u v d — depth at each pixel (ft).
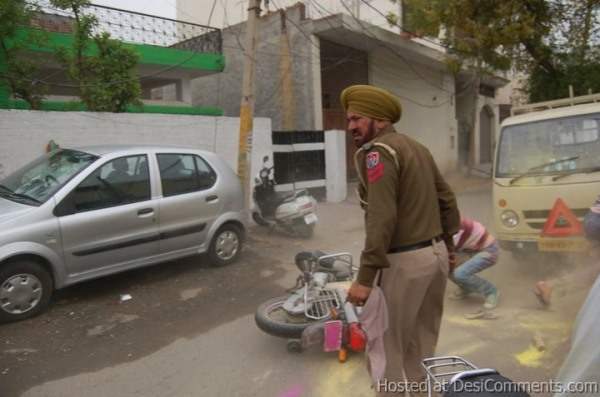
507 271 20.26
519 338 14.06
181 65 41.63
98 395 12.17
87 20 30.50
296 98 45.42
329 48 48.08
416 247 8.48
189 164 21.20
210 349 14.44
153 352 14.39
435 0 43.42
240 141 28.35
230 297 18.74
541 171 18.86
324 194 40.09
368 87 8.85
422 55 53.93
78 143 27.27
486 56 46.57
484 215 33.47
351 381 12.28
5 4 26.84
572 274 16.06
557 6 43.16
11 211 16.65
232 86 51.62
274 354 13.92
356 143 9.11
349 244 26.58
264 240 27.25
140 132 29.32
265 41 47.50
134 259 19.13
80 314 17.17
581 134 19.02
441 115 64.13
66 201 17.40
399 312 8.61
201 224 21.12
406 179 8.41
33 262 16.65
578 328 4.58
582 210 17.78
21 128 25.57
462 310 16.37
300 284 15.94
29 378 13.05
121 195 18.78
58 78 38.93
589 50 44.80
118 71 31.14
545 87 47.85
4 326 16.15
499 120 79.00
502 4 41.47
